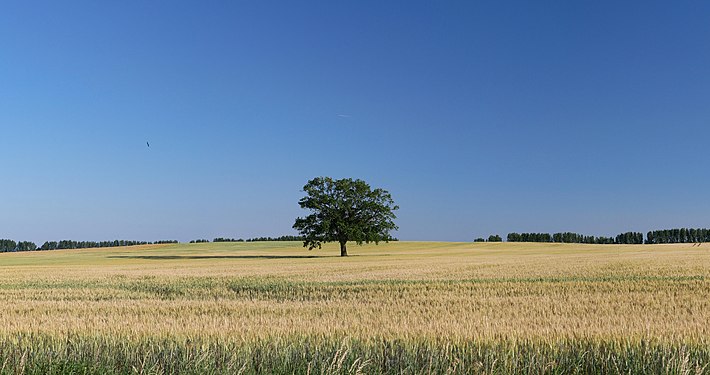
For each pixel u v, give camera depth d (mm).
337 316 16812
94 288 30828
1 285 33062
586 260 51500
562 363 9320
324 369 9008
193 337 12078
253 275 39000
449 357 9633
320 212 84312
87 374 9414
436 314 16969
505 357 9336
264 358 9742
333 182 84500
